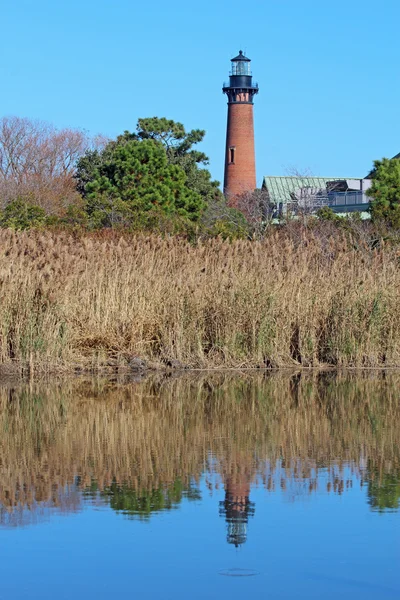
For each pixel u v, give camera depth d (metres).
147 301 27.36
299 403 20.61
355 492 12.77
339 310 27.34
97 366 25.97
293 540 10.77
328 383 23.86
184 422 18.19
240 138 106.94
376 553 10.34
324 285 27.72
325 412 19.44
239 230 46.69
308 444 16.05
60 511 11.84
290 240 31.59
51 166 102.19
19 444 15.91
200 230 44.41
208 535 10.93
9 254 26.33
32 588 9.38
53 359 25.27
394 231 45.69
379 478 13.58
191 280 27.06
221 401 20.84
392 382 24.11
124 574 9.74
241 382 24.02
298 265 28.64
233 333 26.89
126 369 26.14
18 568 9.91
